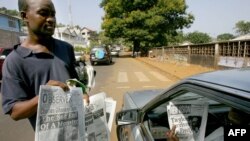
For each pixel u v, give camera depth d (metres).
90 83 2.10
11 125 5.23
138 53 40.97
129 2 38.81
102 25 40.62
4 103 1.38
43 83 1.50
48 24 1.51
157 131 2.33
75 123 1.45
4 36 30.77
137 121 2.33
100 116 1.75
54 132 1.34
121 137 2.73
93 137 1.67
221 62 13.07
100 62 21.61
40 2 1.47
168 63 22.02
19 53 1.46
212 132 1.88
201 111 2.04
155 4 39.41
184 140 2.05
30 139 4.41
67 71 1.65
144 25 38.19
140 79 11.86
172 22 42.41
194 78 1.68
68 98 1.42
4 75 1.42
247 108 1.09
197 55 17.11
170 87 1.95
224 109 1.97
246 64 10.26
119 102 6.89
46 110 1.31
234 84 1.33
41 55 1.51
